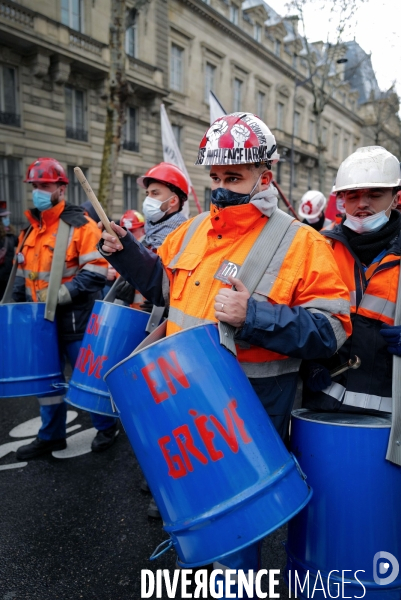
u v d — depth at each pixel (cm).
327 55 2148
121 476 320
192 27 2352
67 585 217
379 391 184
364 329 185
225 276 165
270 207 167
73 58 1634
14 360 295
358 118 4703
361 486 157
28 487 305
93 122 1806
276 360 171
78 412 447
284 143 3375
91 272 321
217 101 688
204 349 148
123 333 258
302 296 164
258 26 2984
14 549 243
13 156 1546
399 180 186
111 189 1048
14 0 1492
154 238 293
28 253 338
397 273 185
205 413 143
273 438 150
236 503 137
